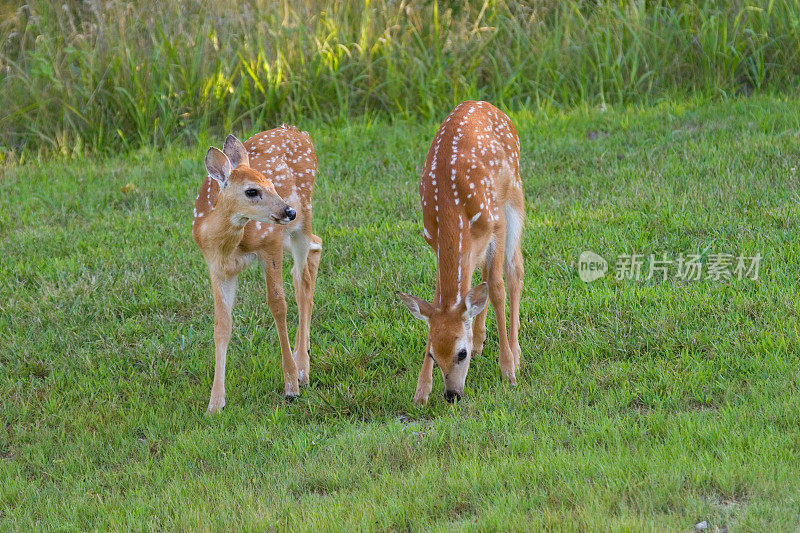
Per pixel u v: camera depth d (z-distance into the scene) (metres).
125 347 11.41
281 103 19.00
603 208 13.70
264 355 10.98
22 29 20.30
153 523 7.77
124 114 18.98
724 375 9.47
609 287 11.52
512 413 9.10
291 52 19.50
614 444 8.35
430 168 9.84
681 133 16.53
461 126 10.02
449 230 9.32
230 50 19.75
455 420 9.09
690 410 8.95
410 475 8.07
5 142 18.94
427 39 20.06
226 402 10.09
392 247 13.26
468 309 9.05
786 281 10.97
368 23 19.77
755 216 12.74
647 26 19.77
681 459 7.81
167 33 19.84
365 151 17.38
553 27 20.33
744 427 8.31
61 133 18.88
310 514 7.57
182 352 11.18
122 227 14.84
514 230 10.50
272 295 10.08
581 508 7.23
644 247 12.27
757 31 19.11
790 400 8.60
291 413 9.84
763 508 6.97
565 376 9.79
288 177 10.62
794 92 18.19
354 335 11.19
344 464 8.50
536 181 15.16
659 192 14.01
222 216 9.50
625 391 9.31
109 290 12.70
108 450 9.38
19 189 16.69
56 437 9.71
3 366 11.16
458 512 7.59
